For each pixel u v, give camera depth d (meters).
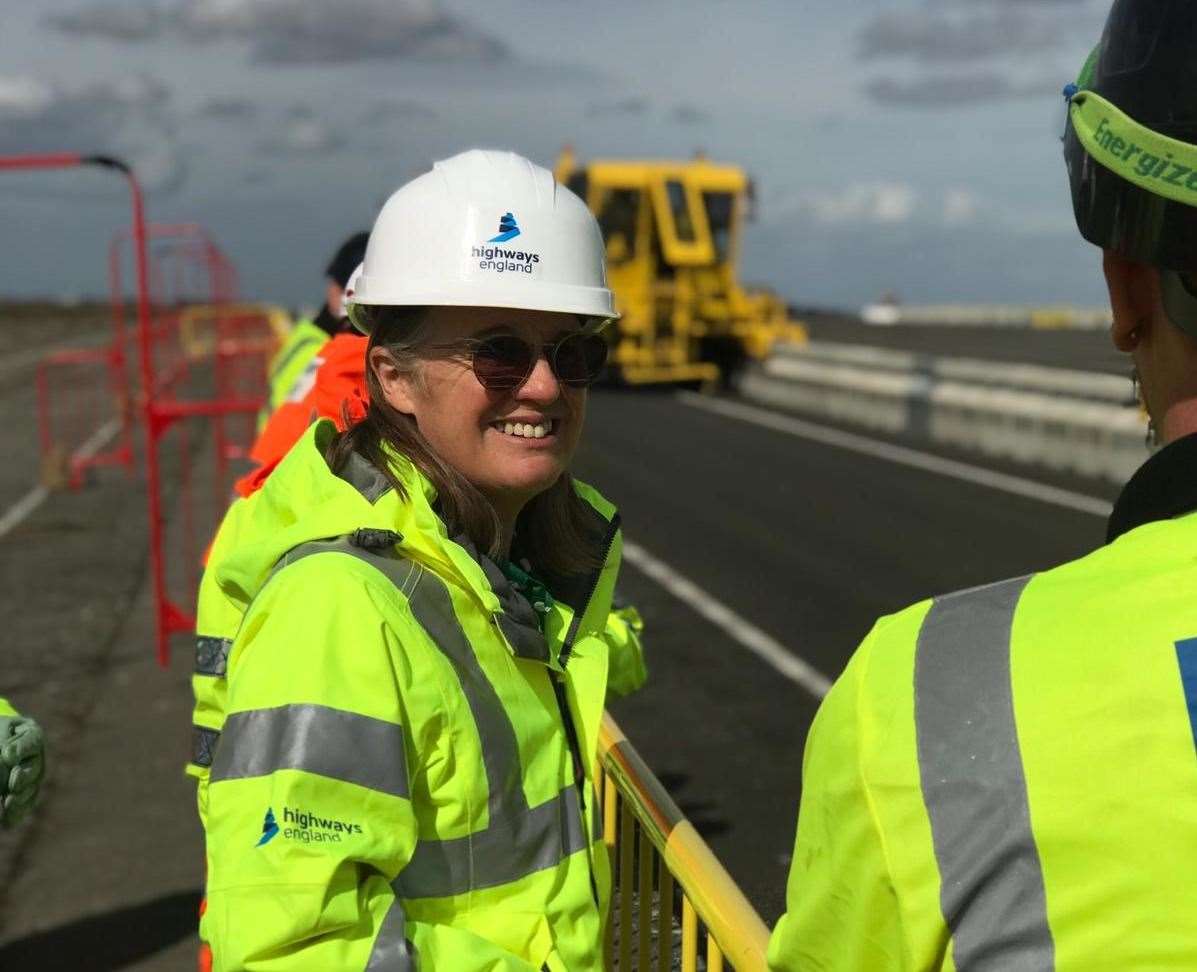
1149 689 0.67
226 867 1.19
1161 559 0.71
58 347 36.56
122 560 8.85
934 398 14.10
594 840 1.60
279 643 1.25
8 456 14.44
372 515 1.38
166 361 25.88
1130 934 0.64
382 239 1.54
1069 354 25.41
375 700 1.23
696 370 19.89
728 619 6.61
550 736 1.45
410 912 1.29
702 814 4.22
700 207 19.22
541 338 1.51
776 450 13.30
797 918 0.81
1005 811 0.68
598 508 1.76
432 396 1.49
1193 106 0.69
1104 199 0.74
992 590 0.76
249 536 1.53
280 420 2.55
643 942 1.89
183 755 5.04
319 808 1.19
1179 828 0.64
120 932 3.64
